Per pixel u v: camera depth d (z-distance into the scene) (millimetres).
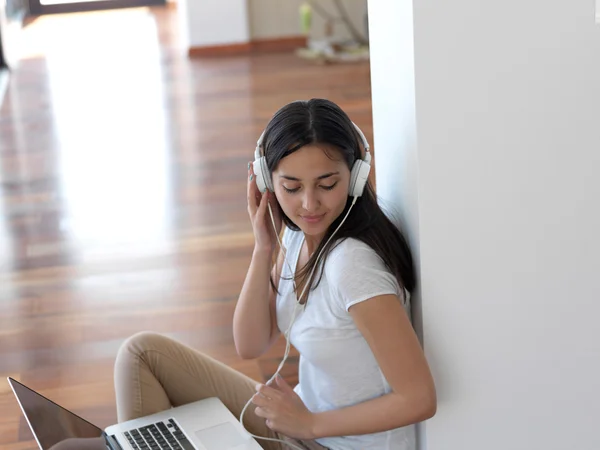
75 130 6141
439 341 1588
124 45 9156
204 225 4270
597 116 1497
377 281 1492
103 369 2949
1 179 5141
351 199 1557
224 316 3301
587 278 1584
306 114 1466
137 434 1766
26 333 3230
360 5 8719
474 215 1525
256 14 8656
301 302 1611
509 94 1471
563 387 1645
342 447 1683
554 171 1520
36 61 8531
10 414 2678
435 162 1489
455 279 1556
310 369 1688
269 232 1699
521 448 1675
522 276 1571
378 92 1701
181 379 1898
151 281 3648
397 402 1502
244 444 1719
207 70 7871
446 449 1662
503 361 1616
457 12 1423
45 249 4055
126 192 4820
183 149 5582
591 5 1438
